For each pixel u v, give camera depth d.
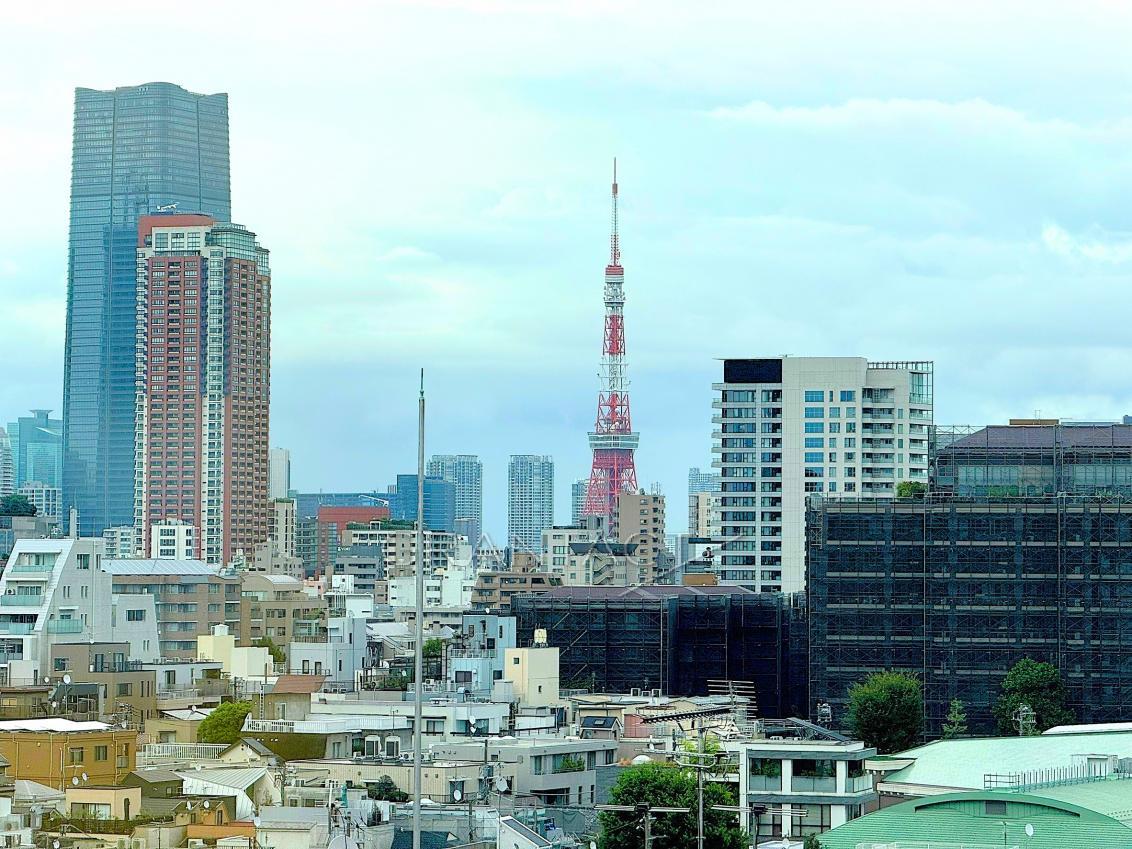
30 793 198.75
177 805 198.12
